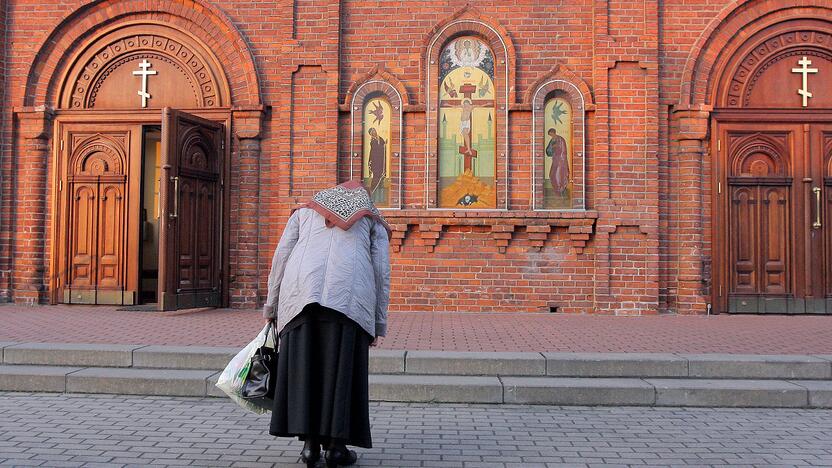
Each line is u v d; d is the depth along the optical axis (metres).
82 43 10.37
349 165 9.84
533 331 7.53
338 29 9.84
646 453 4.17
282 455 4.06
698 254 9.48
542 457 4.07
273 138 10.03
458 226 9.62
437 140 9.80
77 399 5.51
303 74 9.90
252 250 9.92
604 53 9.55
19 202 10.29
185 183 9.37
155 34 10.24
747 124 9.66
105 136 10.23
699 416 5.16
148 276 11.76
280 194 9.80
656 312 9.36
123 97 10.30
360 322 3.58
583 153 9.61
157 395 5.66
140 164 10.14
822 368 5.79
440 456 4.08
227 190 10.04
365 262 3.73
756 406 5.46
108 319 8.40
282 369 3.58
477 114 9.84
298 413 3.47
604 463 3.96
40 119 10.16
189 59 10.19
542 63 9.77
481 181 9.78
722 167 9.62
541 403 5.50
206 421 4.87
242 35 10.05
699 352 6.19
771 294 9.52
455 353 6.03
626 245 9.44
